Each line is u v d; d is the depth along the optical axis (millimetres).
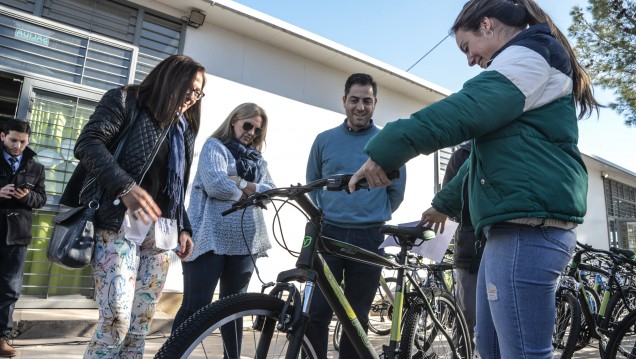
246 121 2658
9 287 3107
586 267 4043
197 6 5219
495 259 1366
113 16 4941
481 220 1351
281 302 1535
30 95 4414
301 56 6363
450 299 2785
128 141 1733
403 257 2289
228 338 1423
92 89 4730
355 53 6375
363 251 2014
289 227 5762
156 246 1814
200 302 2305
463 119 1217
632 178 13133
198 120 2107
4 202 3125
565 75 1356
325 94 6551
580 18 9102
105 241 1657
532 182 1269
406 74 6973
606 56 9148
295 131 6168
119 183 1556
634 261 3912
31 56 4465
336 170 2680
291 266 5723
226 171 2459
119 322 1632
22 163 3248
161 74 1804
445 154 8094
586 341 3863
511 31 1472
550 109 1333
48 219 4410
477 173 1387
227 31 5688
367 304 2395
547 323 1320
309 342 1615
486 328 1593
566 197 1275
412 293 2482
